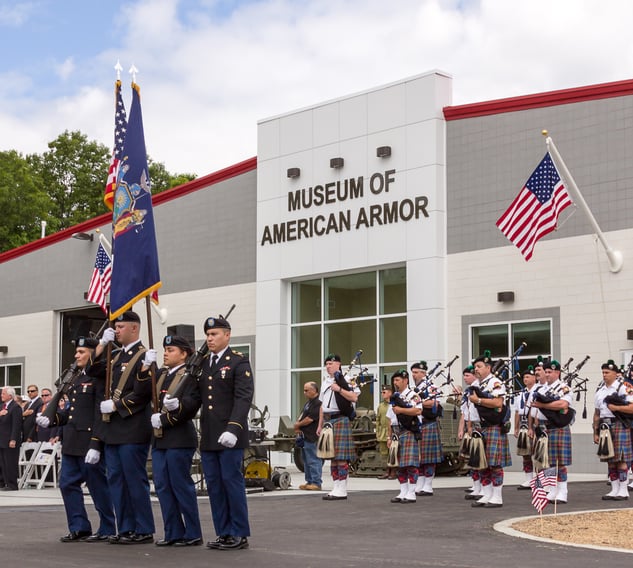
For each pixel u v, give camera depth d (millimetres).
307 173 25469
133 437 9617
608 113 20703
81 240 31906
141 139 10422
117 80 11109
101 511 10062
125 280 10031
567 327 20828
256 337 26406
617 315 20156
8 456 18109
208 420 9312
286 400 25844
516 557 8602
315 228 25188
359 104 24484
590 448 20375
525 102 21859
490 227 22203
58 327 32781
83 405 10109
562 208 19203
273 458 25625
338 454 14930
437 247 22797
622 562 8250
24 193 49125
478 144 22562
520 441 16531
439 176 22984
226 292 27609
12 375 33875
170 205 29344
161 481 9500
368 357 24328
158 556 8680
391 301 24000
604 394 15086
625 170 20359
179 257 28969
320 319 25438
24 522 11898
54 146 56344
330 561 8344
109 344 9648
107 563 8203
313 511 13164
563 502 14086
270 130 26406
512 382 18984
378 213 23859
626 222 20234
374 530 10945
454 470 20422
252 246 27047
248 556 8680
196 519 9539
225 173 27875
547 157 19375
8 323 34094
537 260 21422
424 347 22734
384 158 23875
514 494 15531
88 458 9672
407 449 14359
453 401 20641
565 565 8062
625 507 13367
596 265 20547
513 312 21672
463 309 22469
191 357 9555
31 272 33469
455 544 9609
